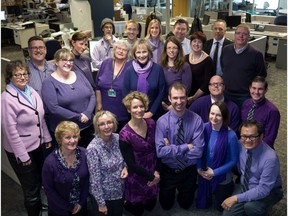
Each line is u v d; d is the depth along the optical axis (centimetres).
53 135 267
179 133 247
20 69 225
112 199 235
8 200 289
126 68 290
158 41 357
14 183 314
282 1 1024
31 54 268
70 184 217
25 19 971
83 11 553
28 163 231
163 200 268
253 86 261
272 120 261
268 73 673
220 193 260
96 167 221
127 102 232
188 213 269
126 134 231
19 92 228
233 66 310
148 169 244
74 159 219
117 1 1055
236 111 279
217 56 347
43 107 248
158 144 243
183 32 353
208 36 662
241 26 299
